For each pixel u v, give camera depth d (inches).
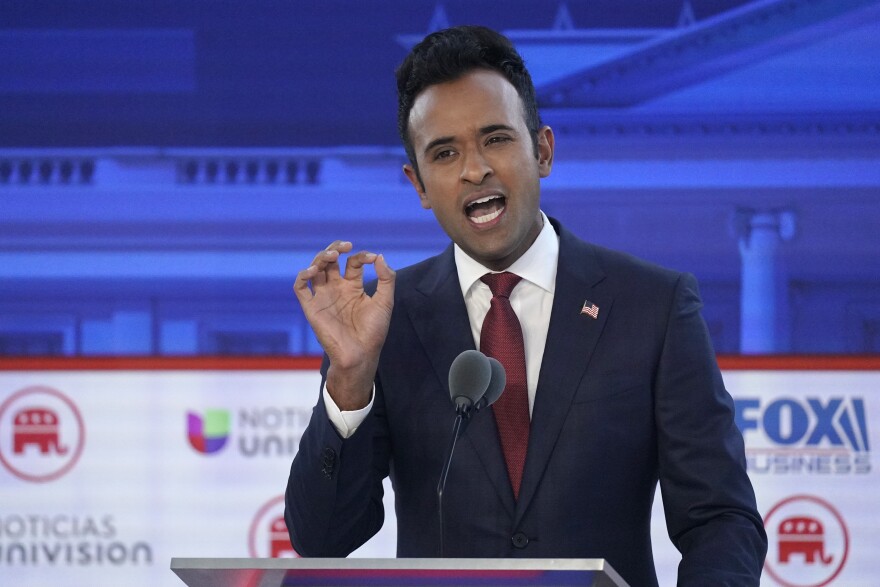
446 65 267.0
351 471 255.9
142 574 447.8
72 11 489.1
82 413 452.8
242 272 480.1
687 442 268.7
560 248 294.5
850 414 440.8
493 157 264.5
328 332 253.6
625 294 284.7
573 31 480.4
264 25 487.5
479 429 273.3
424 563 190.1
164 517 449.4
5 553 447.5
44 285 480.1
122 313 479.2
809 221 474.0
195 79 486.3
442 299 290.5
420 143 269.3
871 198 474.3
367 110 485.1
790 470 439.5
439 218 273.7
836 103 475.8
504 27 482.6
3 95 485.1
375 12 486.9
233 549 449.1
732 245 474.6
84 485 450.0
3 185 482.3
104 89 486.0
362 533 274.2
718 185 475.8
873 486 438.9
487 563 188.4
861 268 472.1
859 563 436.5
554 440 269.0
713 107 477.4
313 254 480.7
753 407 441.7
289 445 451.8
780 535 437.7
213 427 452.1
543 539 265.3
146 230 481.7
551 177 477.4
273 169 483.5
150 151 484.1
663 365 275.0
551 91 479.5
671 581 433.7
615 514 269.4
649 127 477.4
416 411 279.7
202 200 482.0
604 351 277.1
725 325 472.7
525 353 284.5
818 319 471.8
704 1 480.1
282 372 454.3
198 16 488.1
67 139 484.4
